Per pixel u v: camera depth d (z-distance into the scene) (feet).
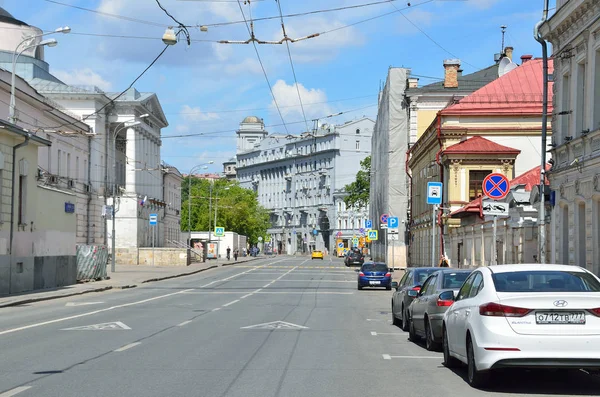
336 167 467.11
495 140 150.71
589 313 30.78
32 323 63.31
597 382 35.14
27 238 105.91
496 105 151.64
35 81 246.47
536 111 150.00
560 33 83.87
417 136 214.07
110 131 268.21
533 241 92.53
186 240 367.86
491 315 31.53
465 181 146.41
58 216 119.85
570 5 77.92
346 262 270.46
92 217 241.35
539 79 157.69
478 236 122.21
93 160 244.83
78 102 245.45
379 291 125.90
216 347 47.26
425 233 180.55
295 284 144.87
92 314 73.51
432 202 96.37
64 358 41.70
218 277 175.22
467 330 33.86
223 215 431.84
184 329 58.75
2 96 166.61
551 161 87.97
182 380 34.40
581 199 77.30
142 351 44.96
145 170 286.66
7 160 98.68
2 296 95.96
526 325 30.81
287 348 47.29
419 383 34.47
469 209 121.49
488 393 31.99
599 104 75.51
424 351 47.19
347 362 41.39
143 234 272.72
